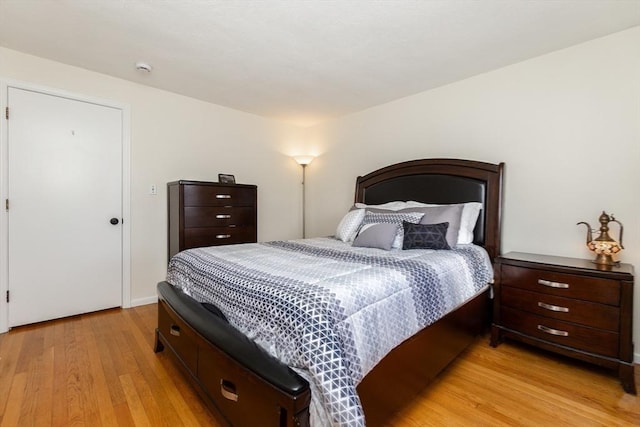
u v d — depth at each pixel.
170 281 2.13
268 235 4.13
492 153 2.62
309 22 1.93
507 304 2.14
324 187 4.24
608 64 2.06
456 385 1.72
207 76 2.78
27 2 1.75
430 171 2.91
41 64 2.47
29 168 2.46
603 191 2.09
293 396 0.95
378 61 2.46
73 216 2.67
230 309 1.41
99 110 2.76
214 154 3.56
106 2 1.75
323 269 1.57
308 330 1.04
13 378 1.72
